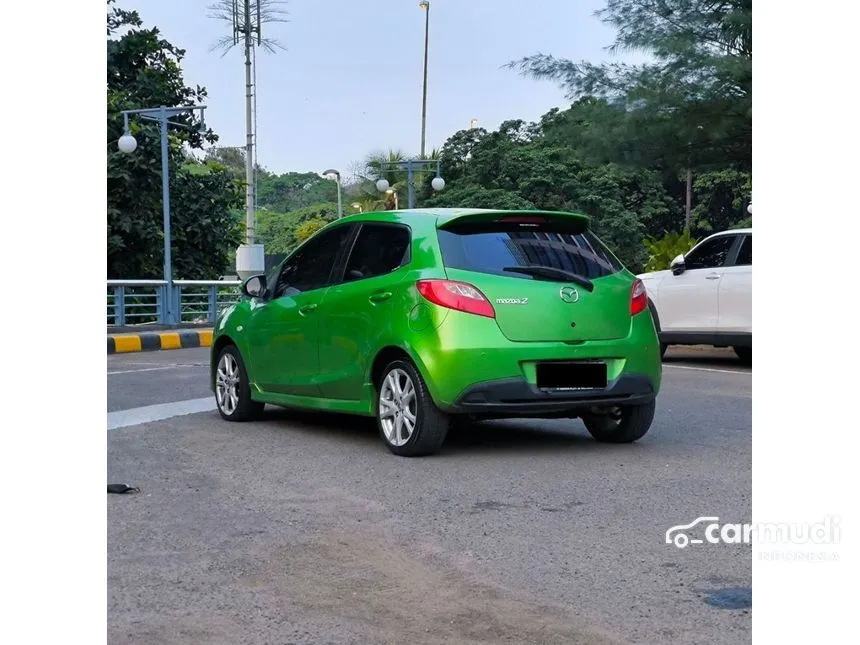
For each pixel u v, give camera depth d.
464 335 6.62
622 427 7.42
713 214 48.62
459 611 3.85
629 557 4.53
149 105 30.06
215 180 30.91
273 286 8.34
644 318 7.12
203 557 4.56
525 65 19.25
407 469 6.52
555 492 5.82
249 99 34.69
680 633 3.62
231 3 34.19
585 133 19.20
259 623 3.74
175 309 22.59
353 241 7.61
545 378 6.73
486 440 7.66
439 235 6.91
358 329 7.21
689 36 18.50
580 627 3.68
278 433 8.02
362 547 4.71
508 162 44.81
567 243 7.14
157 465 6.68
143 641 3.57
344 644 3.53
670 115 18.53
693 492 5.78
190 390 10.95
